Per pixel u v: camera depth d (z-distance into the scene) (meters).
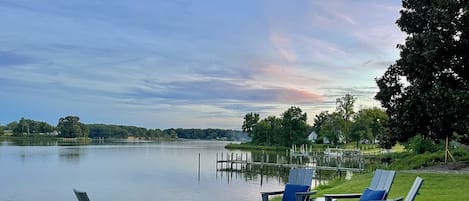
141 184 30.77
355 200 11.09
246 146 97.19
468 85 17.03
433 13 18.08
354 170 36.84
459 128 17.25
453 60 18.55
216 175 38.47
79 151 72.94
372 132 69.38
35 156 58.44
